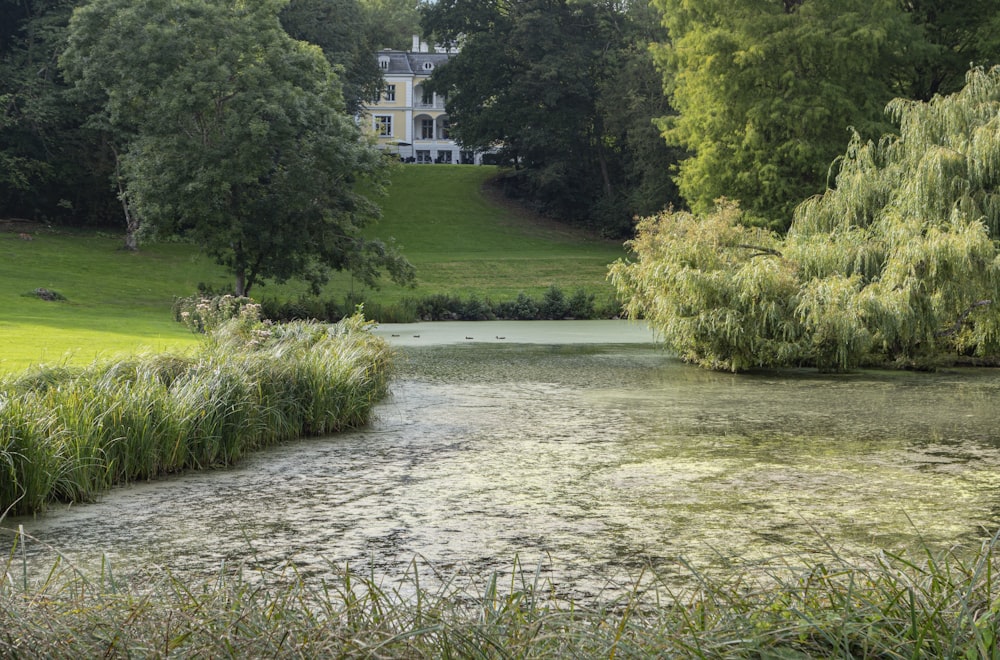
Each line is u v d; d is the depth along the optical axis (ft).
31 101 156.15
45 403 30.71
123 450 31.32
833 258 67.72
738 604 12.60
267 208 114.52
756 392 53.83
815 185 113.39
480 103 220.64
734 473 31.94
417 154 321.52
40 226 168.66
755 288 63.57
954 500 27.81
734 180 117.80
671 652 11.46
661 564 21.25
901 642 11.30
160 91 112.06
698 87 120.88
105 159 164.76
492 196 222.89
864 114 113.09
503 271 152.56
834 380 59.98
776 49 114.42
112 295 122.31
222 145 113.19
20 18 169.68
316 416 41.06
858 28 109.91
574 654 11.37
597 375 62.49
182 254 155.12
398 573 20.61
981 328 64.95
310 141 117.19
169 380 38.19
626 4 208.33
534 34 203.62
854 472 32.01
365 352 50.83
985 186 68.54
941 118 71.41
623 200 200.03
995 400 50.42
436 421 43.96
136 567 21.20
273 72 116.98
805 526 24.76
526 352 79.15
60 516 26.55
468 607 14.07
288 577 20.26
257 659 11.29
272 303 118.01
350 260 120.88
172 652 11.50
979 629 11.21
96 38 117.39
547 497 28.45
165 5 113.70
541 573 20.58
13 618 12.09
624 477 31.35
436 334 98.73
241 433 35.96
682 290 66.08
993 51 114.73
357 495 28.94
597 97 205.05
